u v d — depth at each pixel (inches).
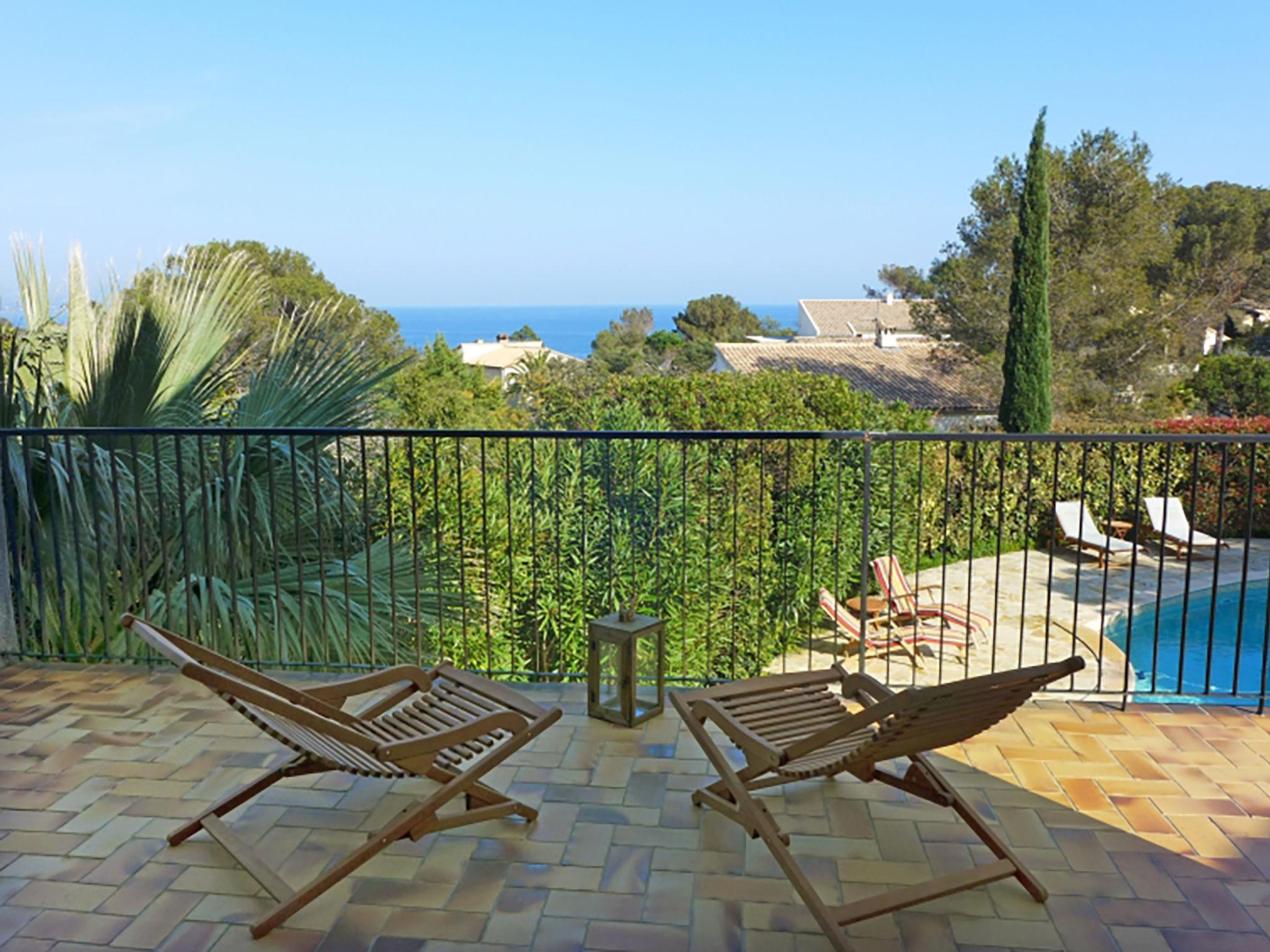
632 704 145.7
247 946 94.5
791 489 357.7
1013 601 416.2
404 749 102.0
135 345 214.4
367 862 109.7
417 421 447.8
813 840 114.8
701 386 480.7
